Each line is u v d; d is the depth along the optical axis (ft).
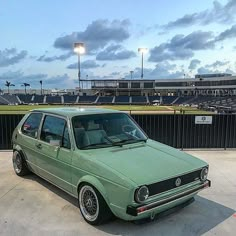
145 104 206.90
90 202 12.85
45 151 15.83
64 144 14.46
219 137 30.76
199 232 12.44
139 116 29.99
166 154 14.14
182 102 216.13
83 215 13.30
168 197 11.75
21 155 19.17
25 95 229.86
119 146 14.32
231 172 21.72
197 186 13.25
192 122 30.48
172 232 12.37
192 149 30.42
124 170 11.75
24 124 19.15
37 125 17.40
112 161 12.51
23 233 12.23
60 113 15.56
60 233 12.23
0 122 29.45
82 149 13.60
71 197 16.07
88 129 14.55
